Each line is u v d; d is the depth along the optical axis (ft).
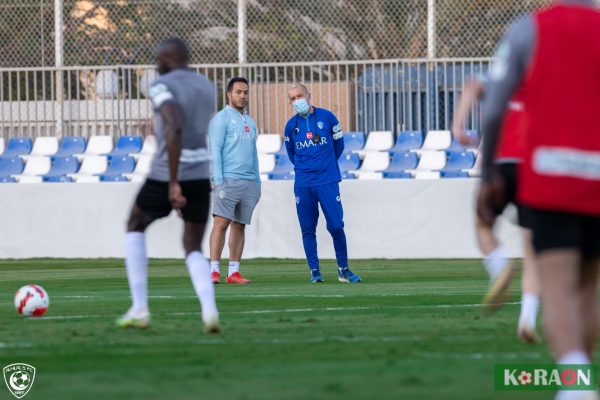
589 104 47.21
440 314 94.99
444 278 146.10
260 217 192.65
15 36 240.32
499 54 48.85
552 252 47.93
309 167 142.10
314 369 62.28
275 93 225.97
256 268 172.76
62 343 75.36
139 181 210.38
